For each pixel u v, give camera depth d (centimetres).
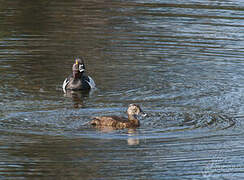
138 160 1181
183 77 1986
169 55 2267
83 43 2408
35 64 2127
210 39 2483
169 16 2920
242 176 1149
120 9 3094
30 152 1209
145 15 2939
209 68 2102
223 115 1530
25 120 1439
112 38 2492
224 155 1230
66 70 2075
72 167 1143
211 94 1773
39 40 2439
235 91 1812
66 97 1742
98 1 3338
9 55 2214
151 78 1977
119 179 1100
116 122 1380
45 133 1330
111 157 1198
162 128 1394
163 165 1173
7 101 1655
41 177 1096
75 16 2892
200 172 1145
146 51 2314
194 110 1579
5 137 1292
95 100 1711
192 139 1314
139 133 1346
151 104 1653
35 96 1739
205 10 3092
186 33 2581
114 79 1961
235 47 2373
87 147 1243
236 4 3300
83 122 1431
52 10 3022
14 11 2966
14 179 1082
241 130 1391
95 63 2142
